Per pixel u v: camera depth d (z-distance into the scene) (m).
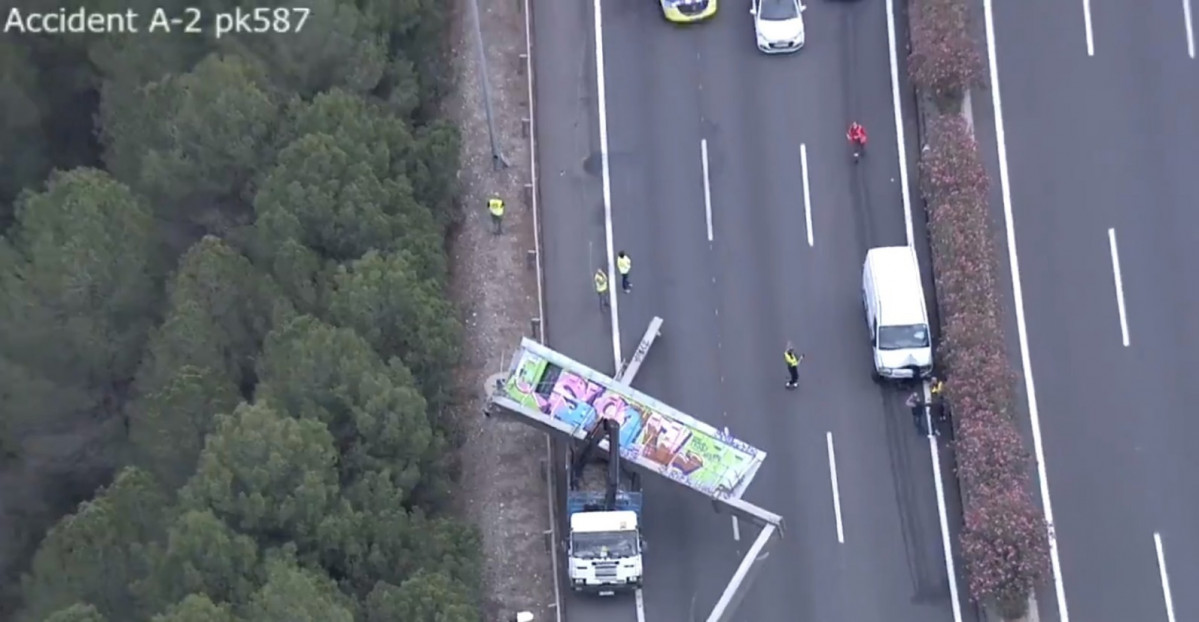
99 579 57.91
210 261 61.53
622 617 63.53
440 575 57.47
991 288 67.38
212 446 57.50
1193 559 63.25
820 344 68.69
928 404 66.69
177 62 67.69
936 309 68.62
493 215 70.75
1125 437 65.81
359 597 58.16
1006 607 61.50
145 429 60.97
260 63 66.31
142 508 58.91
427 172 67.56
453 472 65.94
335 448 58.72
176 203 65.94
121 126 67.00
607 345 69.31
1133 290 68.50
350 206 62.50
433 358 62.31
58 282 62.16
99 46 68.50
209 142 64.44
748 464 61.62
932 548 64.19
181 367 60.66
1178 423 65.88
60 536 58.47
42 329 62.69
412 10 70.44
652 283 70.44
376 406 58.97
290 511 56.97
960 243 67.69
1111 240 69.56
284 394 59.75
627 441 62.72
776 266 70.44
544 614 63.50
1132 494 64.69
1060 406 66.56
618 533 61.97
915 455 66.00
